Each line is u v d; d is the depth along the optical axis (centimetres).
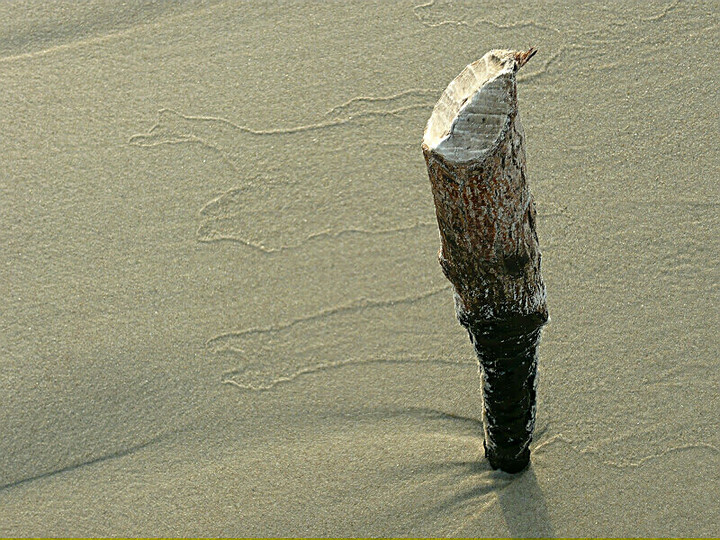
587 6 309
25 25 321
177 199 277
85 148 289
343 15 317
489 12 312
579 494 223
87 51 314
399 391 242
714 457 224
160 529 227
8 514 231
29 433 241
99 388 247
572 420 234
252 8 321
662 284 250
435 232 266
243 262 266
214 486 232
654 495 221
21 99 302
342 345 251
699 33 300
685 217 260
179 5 323
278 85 299
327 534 224
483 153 128
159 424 242
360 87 296
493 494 225
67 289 263
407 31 310
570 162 274
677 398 233
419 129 285
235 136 288
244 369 249
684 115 281
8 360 251
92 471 236
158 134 291
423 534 222
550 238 261
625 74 292
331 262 264
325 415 241
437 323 252
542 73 294
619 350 241
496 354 178
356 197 274
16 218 276
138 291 262
